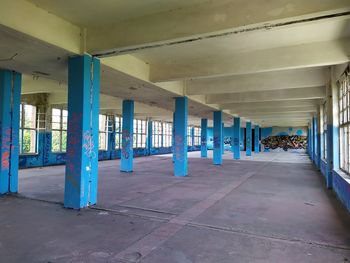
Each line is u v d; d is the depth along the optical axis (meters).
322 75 9.69
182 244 4.23
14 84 8.03
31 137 15.91
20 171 13.66
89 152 6.53
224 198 7.56
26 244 4.21
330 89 9.50
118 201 7.08
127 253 3.89
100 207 6.44
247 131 28.33
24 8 5.07
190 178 11.49
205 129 24.09
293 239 4.45
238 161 20.75
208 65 8.30
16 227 5.00
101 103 17.08
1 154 7.77
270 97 13.05
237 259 3.71
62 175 12.16
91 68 6.54
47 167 15.75
